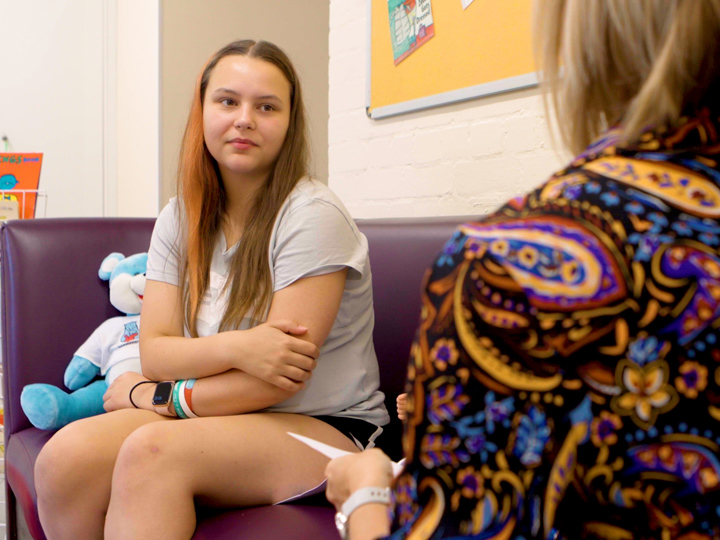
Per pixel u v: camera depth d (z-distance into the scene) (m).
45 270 1.68
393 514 0.41
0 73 3.48
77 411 1.53
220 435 1.04
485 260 0.38
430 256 1.45
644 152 0.39
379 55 2.12
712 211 0.36
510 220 0.39
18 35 3.50
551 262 0.36
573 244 0.36
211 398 1.15
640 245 0.36
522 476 0.37
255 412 1.19
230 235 1.37
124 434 1.13
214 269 1.35
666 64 0.38
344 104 2.32
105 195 3.76
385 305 1.49
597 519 0.38
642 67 0.41
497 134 1.71
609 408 0.35
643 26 0.39
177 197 1.43
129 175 3.67
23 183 2.10
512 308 0.37
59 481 1.08
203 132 1.37
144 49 3.45
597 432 0.36
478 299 0.37
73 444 1.09
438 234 1.46
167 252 1.39
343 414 1.25
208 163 1.38
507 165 1.68
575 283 0.36
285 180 1.31
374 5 2.13
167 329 1.34
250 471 1.05
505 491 0.37
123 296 1.68
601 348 0.35
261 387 1.14
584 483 0.37
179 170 1.43
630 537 0.37
